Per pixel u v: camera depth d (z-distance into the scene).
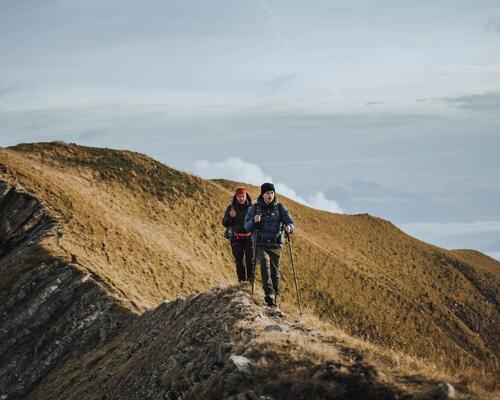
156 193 82.12
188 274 54.75
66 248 41.34
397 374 9.06
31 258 39.09
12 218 47.75
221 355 10.87
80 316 34.12
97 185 77.25
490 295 137.12
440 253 146.75
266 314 12.85
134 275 45.97
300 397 8.83
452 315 113.25
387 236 144.25
